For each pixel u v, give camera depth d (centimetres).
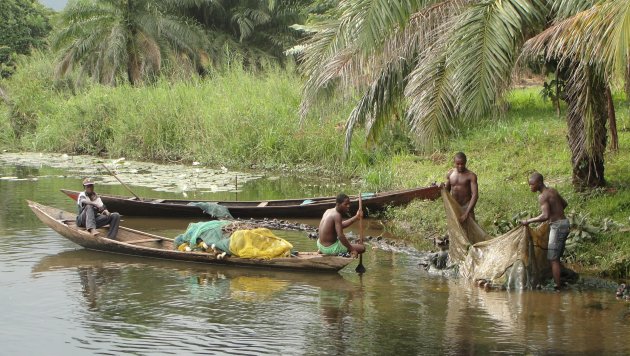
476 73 1078
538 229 1107
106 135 3052
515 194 1561
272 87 2845
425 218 1537
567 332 906
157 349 854
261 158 2538
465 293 1077
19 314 981
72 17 3659
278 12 4544
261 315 977
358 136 2278
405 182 1912
